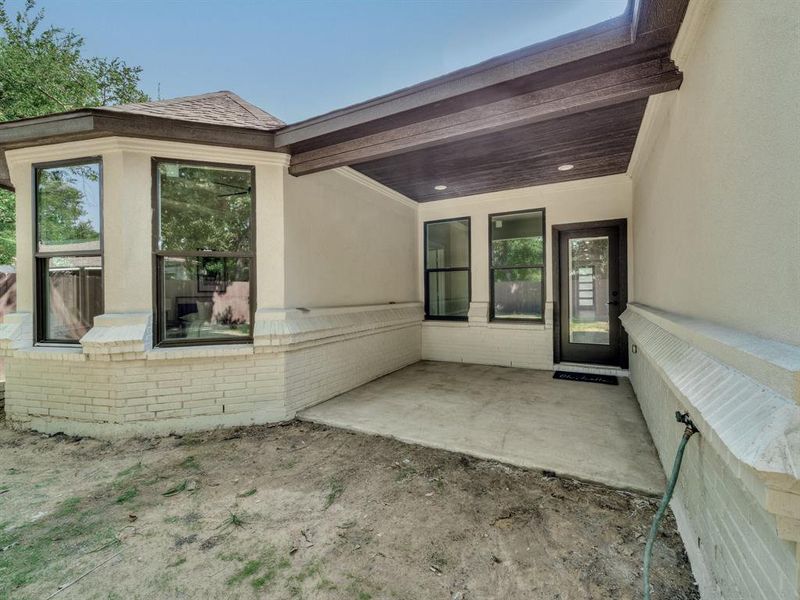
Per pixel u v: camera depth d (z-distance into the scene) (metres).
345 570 1.68
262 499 2.26
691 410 1.29
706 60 1.71
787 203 0.99
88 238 3.41
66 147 3.36
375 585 1.60
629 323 3.77
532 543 1.82
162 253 3.40
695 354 1.58
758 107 1.17
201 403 3.40
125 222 3.28
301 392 3.81
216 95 4.27
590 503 2.14
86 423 3.30
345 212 4.68
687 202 2.07
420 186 5.44
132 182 3.29
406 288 6.16
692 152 1.96
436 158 4.25
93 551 1.82
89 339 3.14
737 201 1.34
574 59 2.28
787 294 0.99
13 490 2.40
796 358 0.89
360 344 4.81
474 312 5.98
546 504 2.14
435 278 6.51
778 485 0.78
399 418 3.52
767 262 1.11
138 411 3.26
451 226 6.35
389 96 2.93
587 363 5.40
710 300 1.66
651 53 2.21
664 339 2.23
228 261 3.62
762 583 0.98
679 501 1.91
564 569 1.65
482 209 5.98
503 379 4.96
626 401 3.94
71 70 9.30
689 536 1.68
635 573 1.62
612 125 3.37
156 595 1.55
